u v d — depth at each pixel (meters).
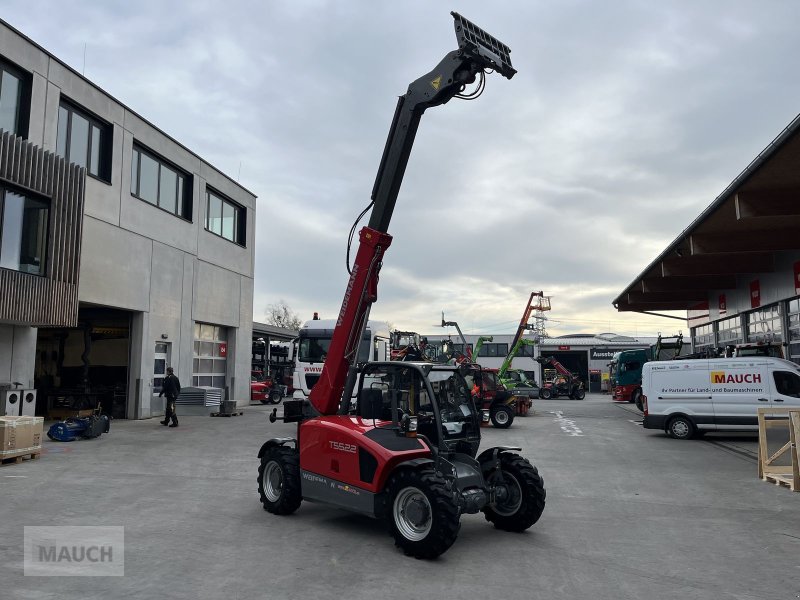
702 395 16.41
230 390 27.72
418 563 5.87
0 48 15.47
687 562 6.04
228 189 27.53
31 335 16.16
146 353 21.12
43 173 15.16
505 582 5.39
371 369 7.50
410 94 7.78
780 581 5.52
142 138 21.22
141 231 21.02
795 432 9.56
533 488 6.87
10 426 11.09
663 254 20.64
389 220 8.02
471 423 7.34
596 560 6.07
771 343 20.70
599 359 56.47
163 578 5.30
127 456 12.41
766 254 21.20
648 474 11.09
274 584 5.22
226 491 9.12
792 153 11.50
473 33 7.31
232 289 27.78
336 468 6.91
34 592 4.91
